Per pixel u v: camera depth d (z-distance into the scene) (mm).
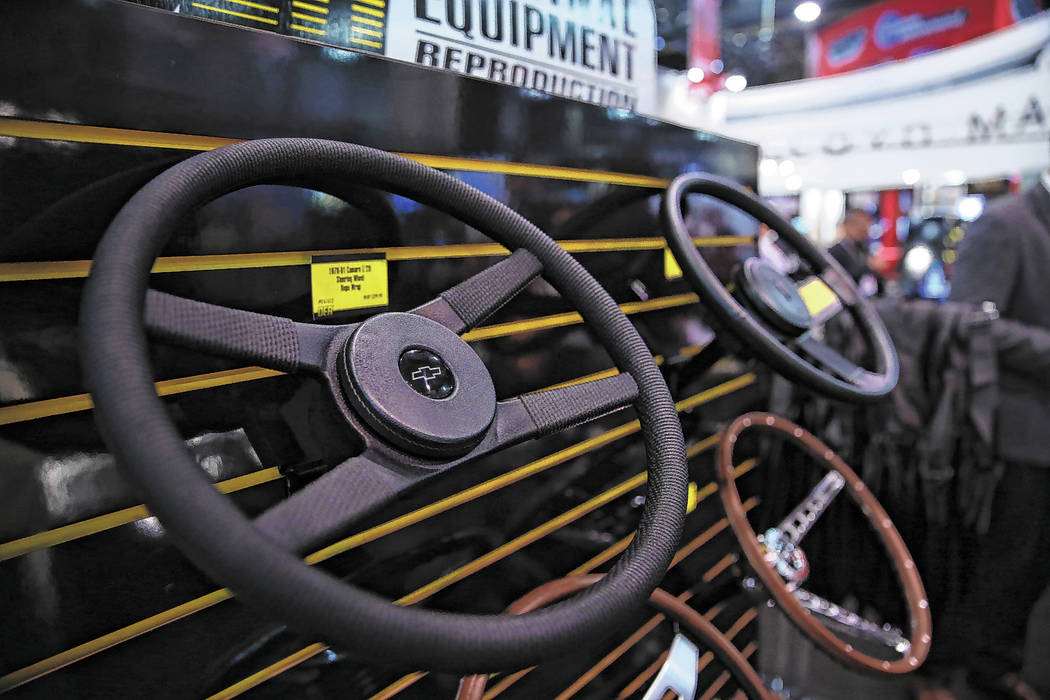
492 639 431
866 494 1361
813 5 5848
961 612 1877
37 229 578
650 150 1242
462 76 889
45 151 575
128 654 668
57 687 625
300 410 756
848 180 5176
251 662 761
